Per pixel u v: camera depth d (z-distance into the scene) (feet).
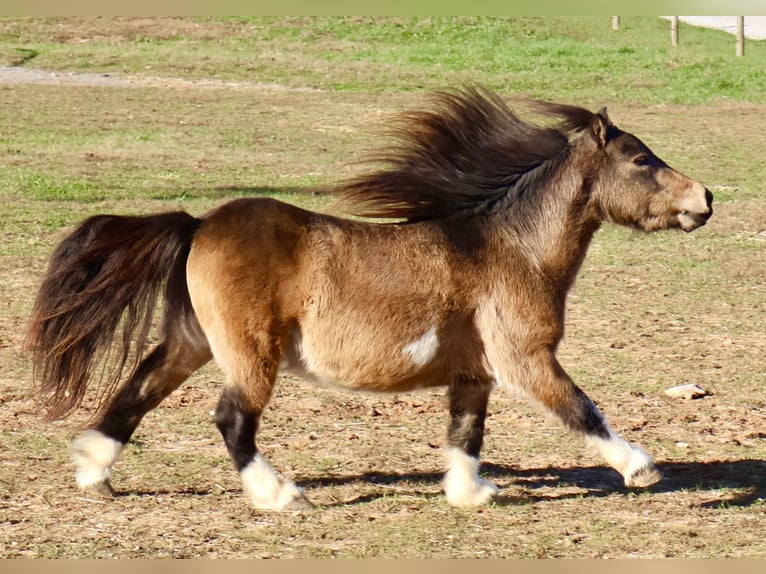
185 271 31.14
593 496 33.50
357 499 32.89
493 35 167.43
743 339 52.75
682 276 65.10
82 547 28.76
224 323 30.22
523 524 31.07
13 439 37.29
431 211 32.94
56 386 31.12
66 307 30.63
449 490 32.68
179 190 83.05
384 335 30.81
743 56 160.56
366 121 118.11
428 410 42.16
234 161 95.91
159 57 153.17
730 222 77.87
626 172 33.04
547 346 31.83
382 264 30.94
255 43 162.91
